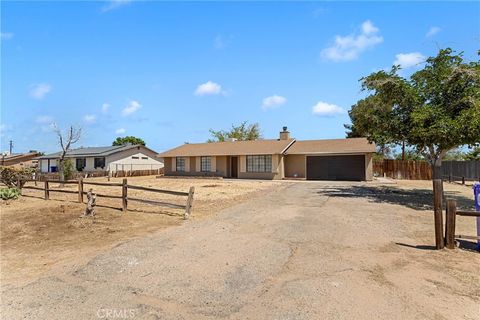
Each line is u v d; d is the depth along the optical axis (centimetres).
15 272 547
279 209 1130
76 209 1173
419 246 657
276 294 428
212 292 439
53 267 565
